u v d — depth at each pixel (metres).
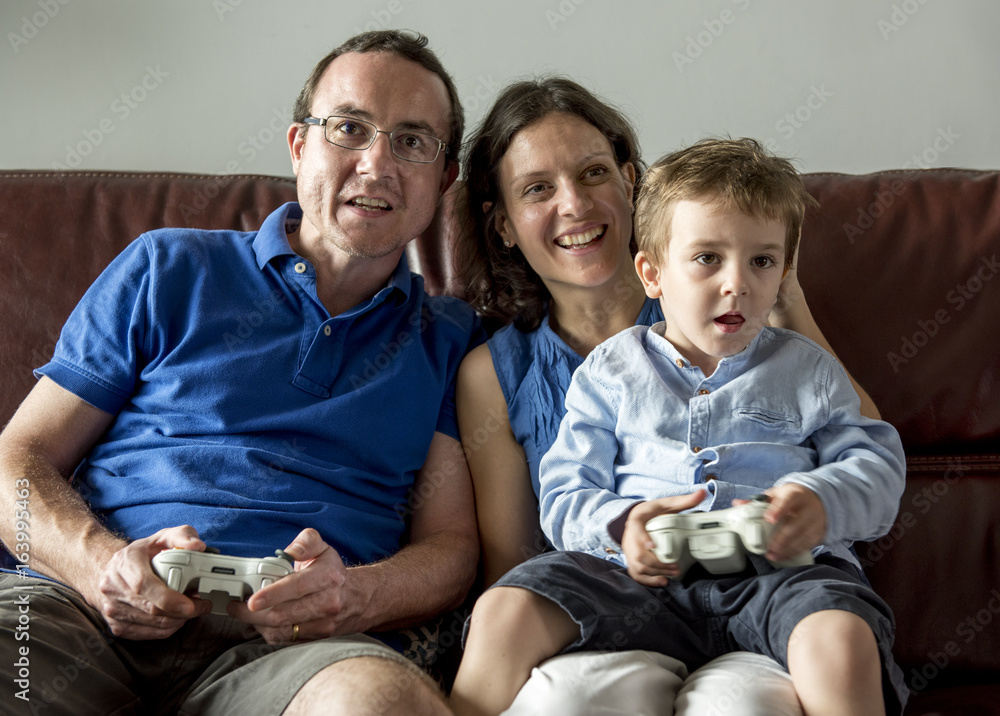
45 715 0.82
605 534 0.93
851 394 1.00
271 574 0.84
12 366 1.30
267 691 0.81
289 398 1.11
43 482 1.01
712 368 1.04
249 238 1.24
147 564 0.85
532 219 1.20
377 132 1.17
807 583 0.82
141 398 1.11
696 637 0.90
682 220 0.97
